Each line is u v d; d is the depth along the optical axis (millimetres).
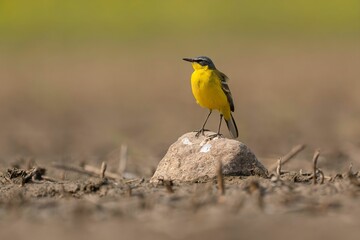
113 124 25109
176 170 11359
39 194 10609
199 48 46406
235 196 9516
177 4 56062
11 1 54469
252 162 11305
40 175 12367
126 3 55875
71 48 47469
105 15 53969
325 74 37344
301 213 8711
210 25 52250
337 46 45312
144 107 29750
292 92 32438
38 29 51188
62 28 51781
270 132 22109
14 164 15617
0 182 11984
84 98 32969
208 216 8656
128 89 35188
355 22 51188
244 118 25531
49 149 19844
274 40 48188
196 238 7793
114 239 7875
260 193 9586
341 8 53875
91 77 39031
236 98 31297
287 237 7715
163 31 51000
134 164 16375
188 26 52156
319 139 20297
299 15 53312
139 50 46531
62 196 10398
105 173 13859
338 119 24578
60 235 8133
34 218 9008
